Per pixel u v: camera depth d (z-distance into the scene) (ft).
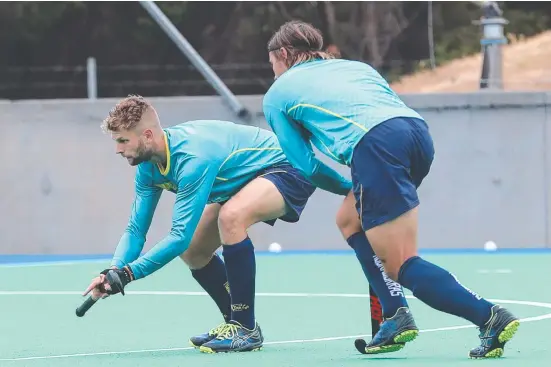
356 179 50.62
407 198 50.16
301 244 145.48
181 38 149.18
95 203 145.28
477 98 145.38
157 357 55.52
